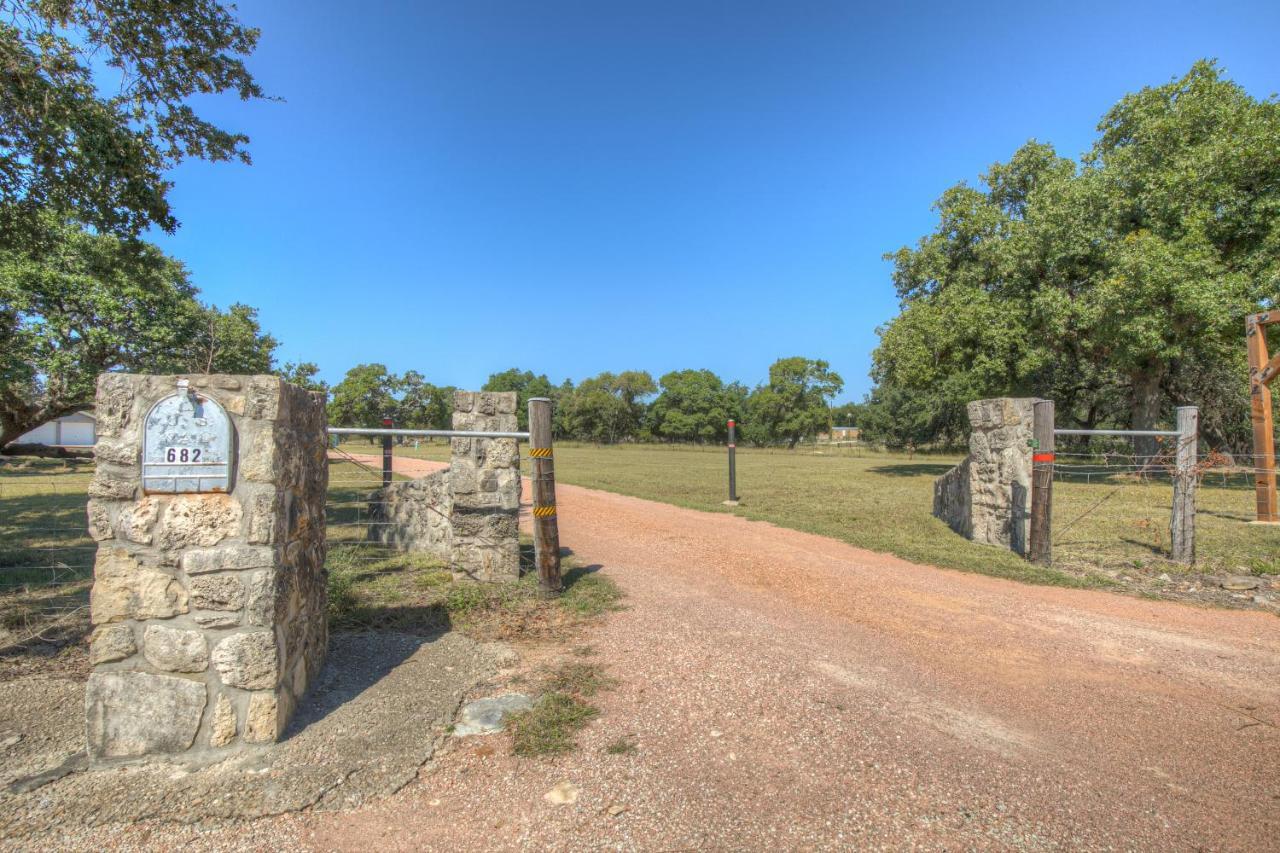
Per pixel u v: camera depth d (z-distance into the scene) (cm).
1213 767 314
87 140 665
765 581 691
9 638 489
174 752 315
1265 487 1029
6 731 344
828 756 321
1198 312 1515
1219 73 1784
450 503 732
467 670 432
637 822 270
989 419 895
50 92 639
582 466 2883
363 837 262
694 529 1043
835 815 273
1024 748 331
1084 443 2741
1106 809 278
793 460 3575
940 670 438
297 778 299
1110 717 368
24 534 948
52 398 1048
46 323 999
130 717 312
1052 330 1894
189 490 314
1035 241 1878
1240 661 456
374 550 874
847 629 527
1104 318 1702
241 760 313
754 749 329
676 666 442
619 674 428
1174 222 1711
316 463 408
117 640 312
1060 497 1441
